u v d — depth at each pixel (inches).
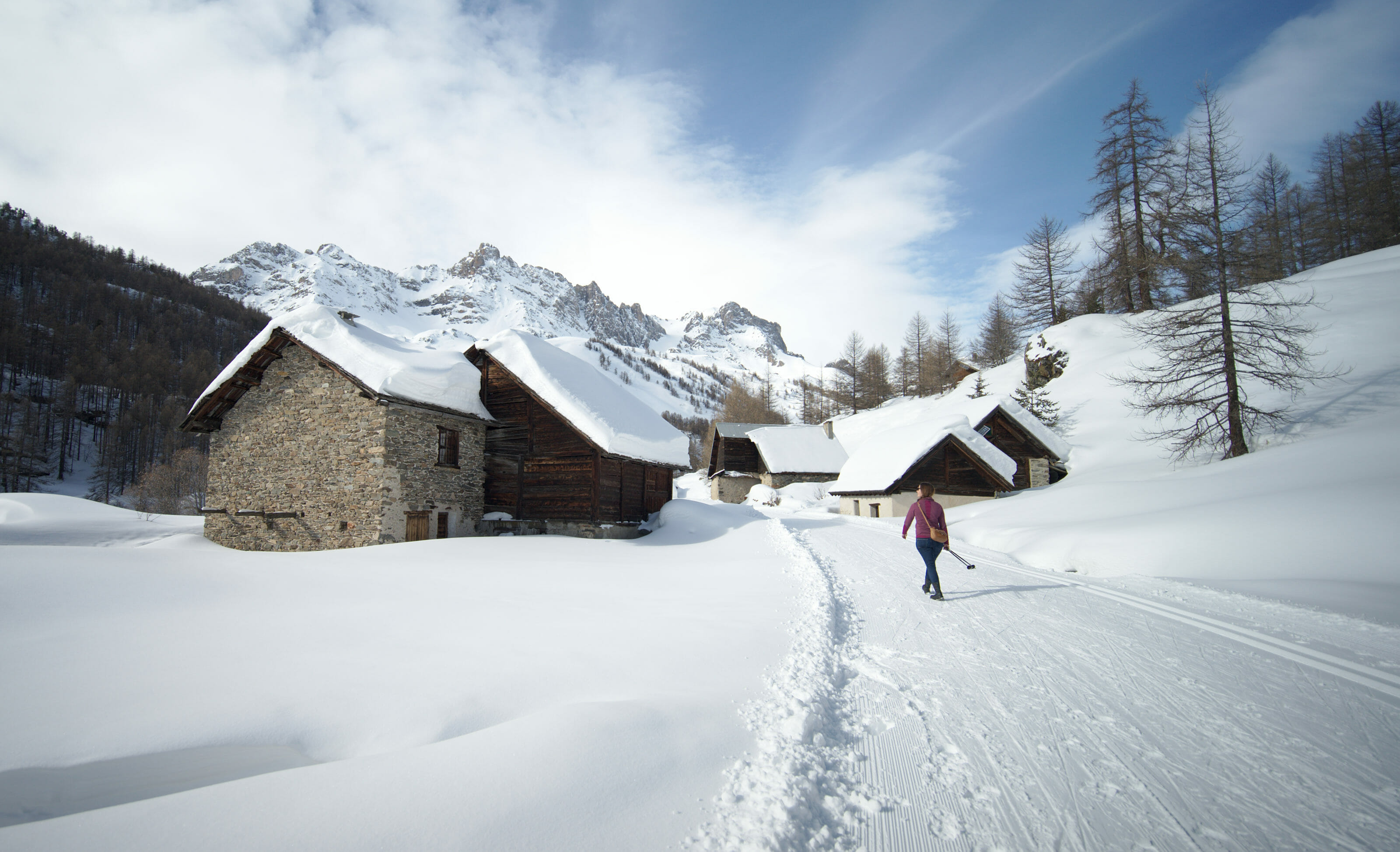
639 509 932.0
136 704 213.2
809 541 739.4
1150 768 159.9
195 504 1679.4
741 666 239.8
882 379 3053.6
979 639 290.7
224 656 262.4
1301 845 124.9
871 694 215.3
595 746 153.9
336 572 464.4
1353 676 234.5
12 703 213.5
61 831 116.1
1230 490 636.7
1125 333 1593.3
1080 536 601.9
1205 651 268.7
